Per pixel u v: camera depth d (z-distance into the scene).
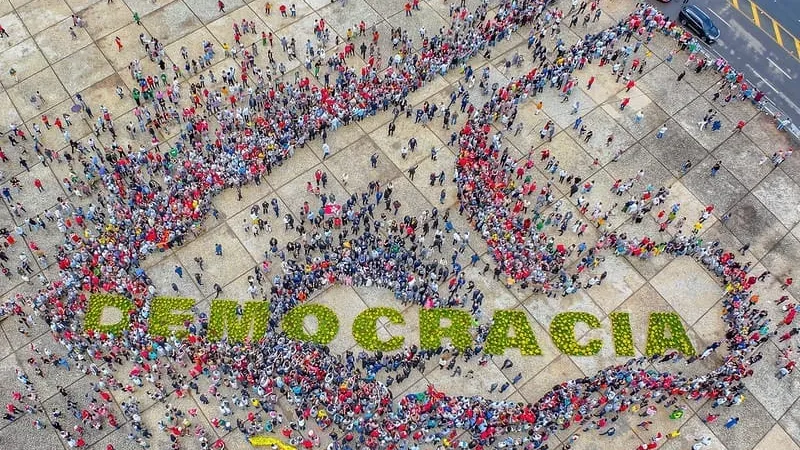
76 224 44.31
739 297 43.06
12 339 40.31
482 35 54.28
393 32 54.50
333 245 44.19
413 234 44.22
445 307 42.19
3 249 43.31
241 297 42.31
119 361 39.31
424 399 38.81
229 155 46.38
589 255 44.44
